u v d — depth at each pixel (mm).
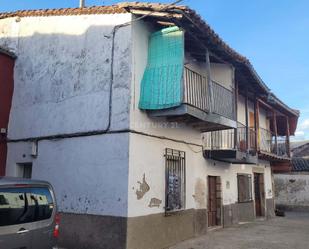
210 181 13648
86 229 9273
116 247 8664
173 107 9172
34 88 11391
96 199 9258
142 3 8883
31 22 11898
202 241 10734
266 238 11594
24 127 11398
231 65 11930
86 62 10195
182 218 10820
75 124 10094
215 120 10492
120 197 8836
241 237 11648
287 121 19781
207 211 12969
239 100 16109
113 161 9133
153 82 9453
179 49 9336
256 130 15508
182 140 11148
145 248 9070
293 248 10078
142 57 9656
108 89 9578
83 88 10125
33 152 10852
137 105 9352
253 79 13477
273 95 15766
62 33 10969
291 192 26312
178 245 10078
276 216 20359
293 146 36438
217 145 13414
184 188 11023
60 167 10203
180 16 8594
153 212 9516
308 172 26078
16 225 5551
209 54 10836
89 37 10273
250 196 16906
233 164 15414
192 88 10203
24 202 5809
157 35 9766
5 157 11703
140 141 9305
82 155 9773
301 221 17312
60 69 10805
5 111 11789
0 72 11734
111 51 9719
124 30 9570
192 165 11695
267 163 19562
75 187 9742
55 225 6344
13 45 12227
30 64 11664
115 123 9273
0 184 5512
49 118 10781
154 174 9711
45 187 6363
